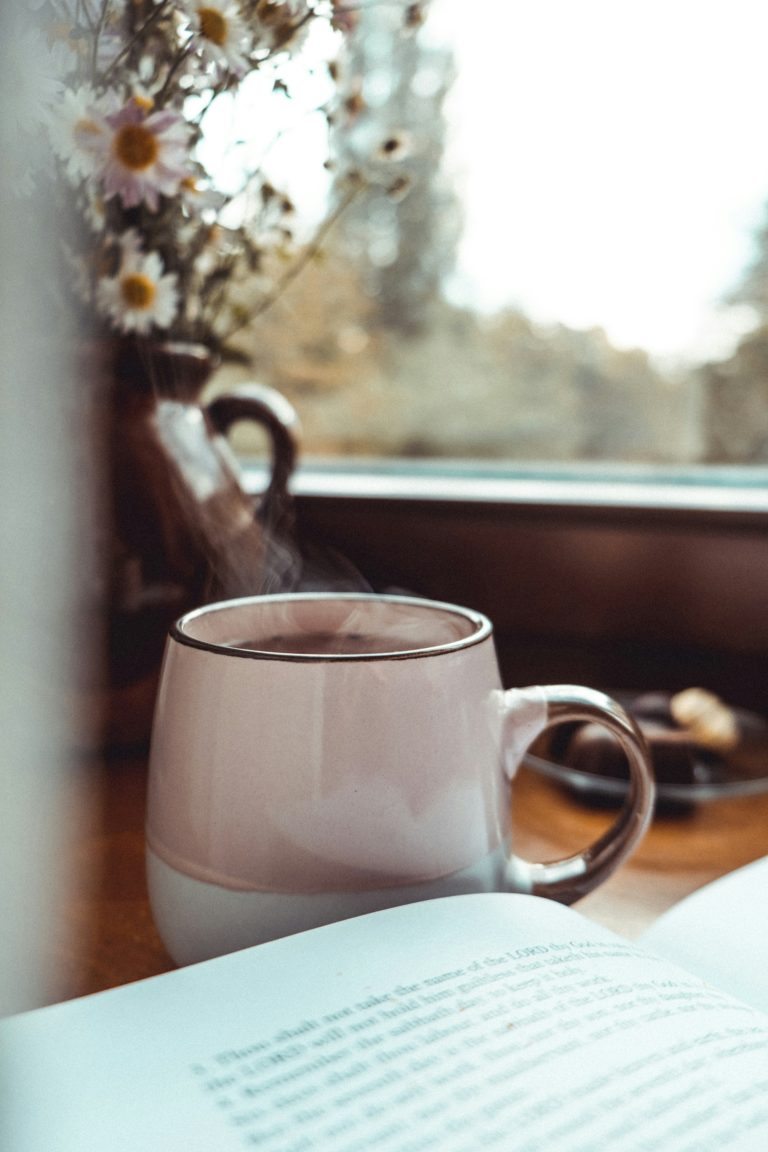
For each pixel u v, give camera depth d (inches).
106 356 18.3
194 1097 11.2
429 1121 11.0
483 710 13.8
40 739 18.7
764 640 26.5
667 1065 11.6
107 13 16.7
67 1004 12.1
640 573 27.0
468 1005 12.1
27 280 16.6
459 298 32.1
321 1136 10.9
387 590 28.1
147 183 16.5
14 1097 11.1
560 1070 11.5
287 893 13.2
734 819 20.0
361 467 33.4
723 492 29.3
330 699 13.0
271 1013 12.0
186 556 18.8
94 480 18.0
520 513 27.3
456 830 13.6
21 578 17.8
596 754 20.4
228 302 21.9
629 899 17.1
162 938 14.1
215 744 13.2
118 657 18.9
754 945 14.5
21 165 15.8
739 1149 10.8
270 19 17.5
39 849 16.9
